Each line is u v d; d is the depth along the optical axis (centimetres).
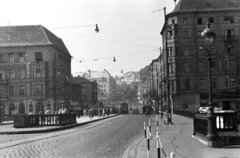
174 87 6675
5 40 7588
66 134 2156
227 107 6544
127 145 1482
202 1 6881
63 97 7944
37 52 7462
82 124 3475
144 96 12619
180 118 4128
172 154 506
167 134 1841
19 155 1184
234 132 1372
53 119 2900
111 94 17538
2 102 7400
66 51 8894
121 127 2802
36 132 2402
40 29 7788
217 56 6619
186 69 6694
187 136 1689
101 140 1712
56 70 7550
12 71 7481
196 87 6625
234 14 6625
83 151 1283
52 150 1319
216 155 1012
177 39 6694
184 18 6712
